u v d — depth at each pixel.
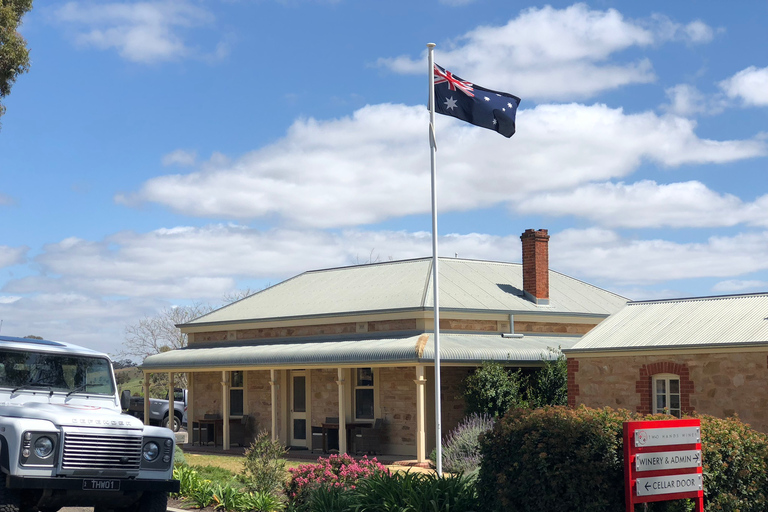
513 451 10.91
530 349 25.16
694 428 10.61
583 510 10.25
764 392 17.62
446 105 17.38
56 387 12.62
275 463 15.96
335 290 30.23
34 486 10.75
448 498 11.84
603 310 29.83
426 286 26.70
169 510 14.52
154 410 35.31
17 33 19.66
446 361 22.97
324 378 27.91
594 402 20.64
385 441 25.73
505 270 31.06
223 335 31.28
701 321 20.08
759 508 11.23
